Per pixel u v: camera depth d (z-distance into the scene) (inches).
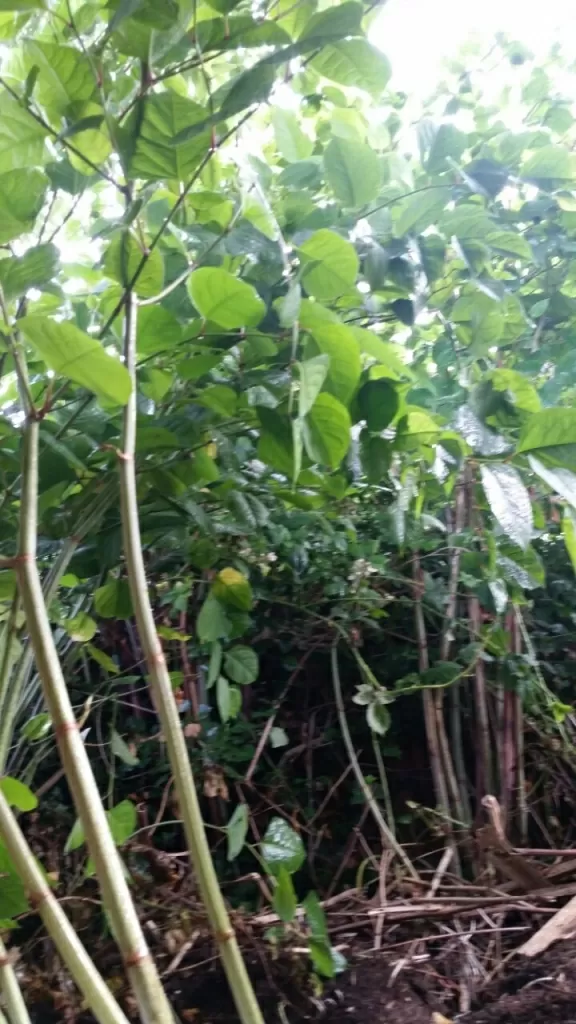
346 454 34.4
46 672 23.7
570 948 39.8
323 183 42.9
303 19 29.6
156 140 26.5
